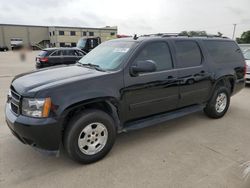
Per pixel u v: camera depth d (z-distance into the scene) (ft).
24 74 12.50
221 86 16.92
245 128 15.44
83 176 10.10
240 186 9.34
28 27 220.23
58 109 9.77
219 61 16.60
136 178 9.93
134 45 12.69
